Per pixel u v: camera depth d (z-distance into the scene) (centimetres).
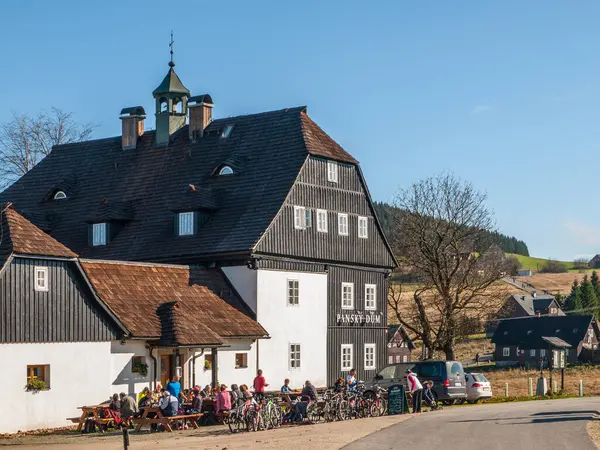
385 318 5731
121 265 4378
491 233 7012
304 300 5125
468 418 3506
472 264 6838
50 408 3684
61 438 3294
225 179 5309
